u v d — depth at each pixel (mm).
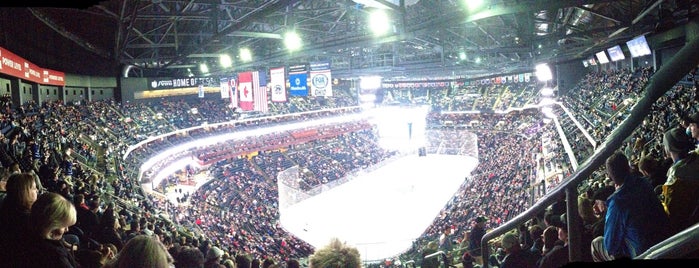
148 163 48781
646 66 44469
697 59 2074
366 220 39469
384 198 46625
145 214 21984
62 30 43500
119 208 19141
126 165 39844
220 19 41875
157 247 3551
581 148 30625
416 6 39969
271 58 45719
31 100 42125
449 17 25375
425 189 49719
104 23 48781
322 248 3773
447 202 43750
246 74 43812
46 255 4301
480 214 32438
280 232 39469
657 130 19969
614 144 2877
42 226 4297
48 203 4309
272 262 12078
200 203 46594
